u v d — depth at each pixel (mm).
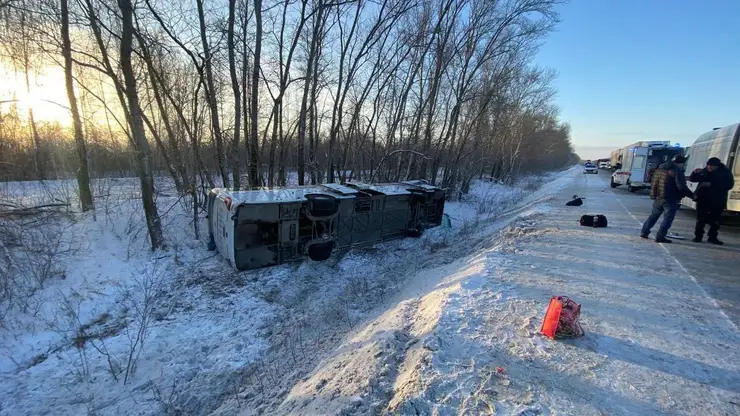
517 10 17906
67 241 7680
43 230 7578
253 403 3895
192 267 7805
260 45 10656
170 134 10438
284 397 3705
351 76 14297
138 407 4168
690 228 9594
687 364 3262
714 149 10039
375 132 17281
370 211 9805
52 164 15023
